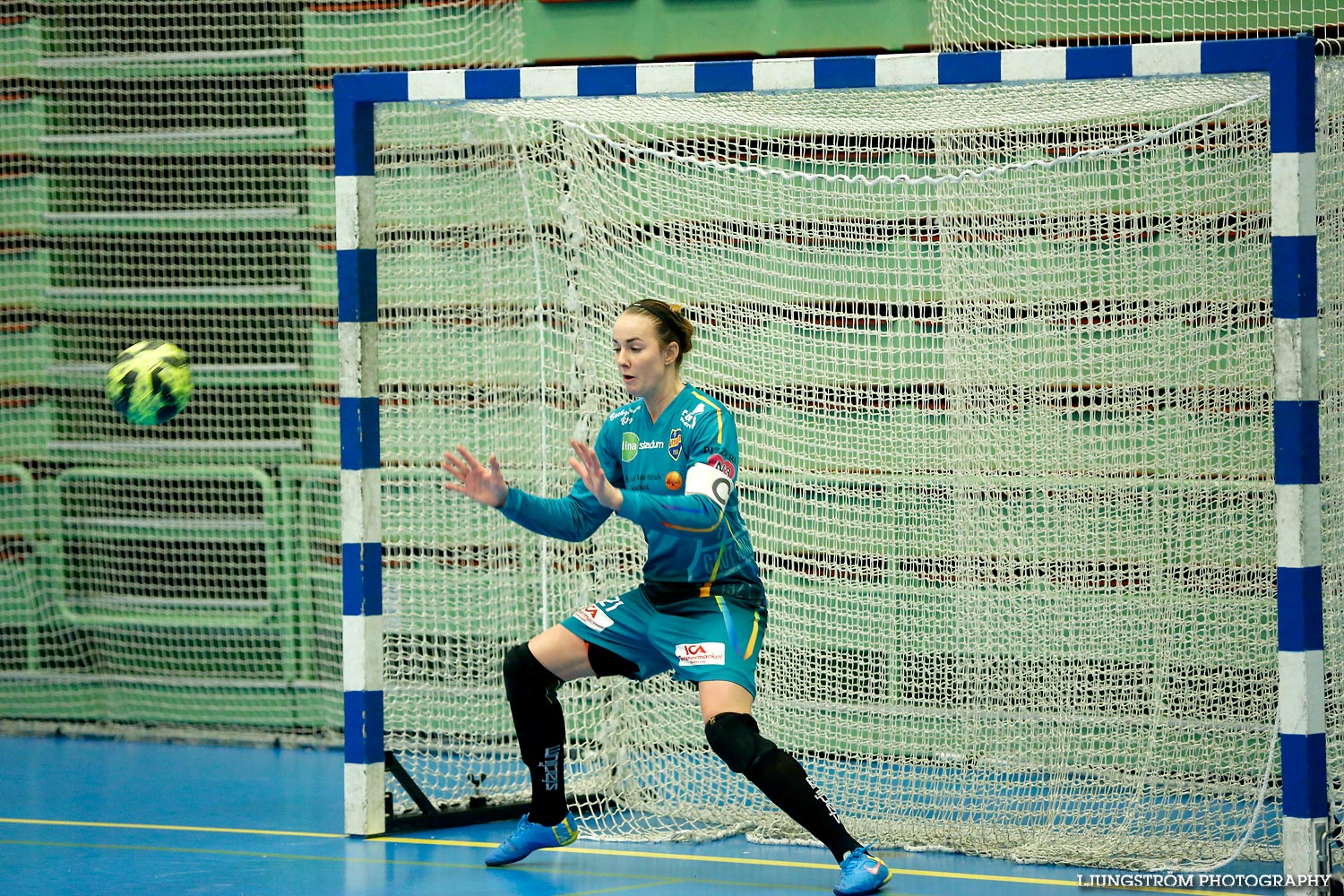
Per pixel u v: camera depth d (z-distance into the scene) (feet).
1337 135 58.23
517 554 77.15
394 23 89.30
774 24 83.87
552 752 59.00
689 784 75.05
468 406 77.61
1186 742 69.15
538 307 73.97
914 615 74.08
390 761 66.69
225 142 91.76
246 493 92.68
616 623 56.24
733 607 54.80
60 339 93.97
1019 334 71.46
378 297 78.07
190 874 58.39
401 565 78.43
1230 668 68.64
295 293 90.63
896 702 74.18
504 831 66.44
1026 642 71.61
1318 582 51.06
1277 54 50.37
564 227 74.23
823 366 75.97
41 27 93.81
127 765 82.23
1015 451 71.61
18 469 93.09
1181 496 69.15
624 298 75.92
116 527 92.79
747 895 55.11
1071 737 70.69
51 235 93.91
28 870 59.41
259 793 74.74
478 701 78.13
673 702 74.33
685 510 51.39
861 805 69.56
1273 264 50.83
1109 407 70.18
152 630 92.12
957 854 61.72
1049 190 71.51
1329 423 57.88
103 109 93.81
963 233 72.18
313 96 90.43
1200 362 68.80
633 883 56.85
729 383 77.41
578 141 73.67
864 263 76.74
